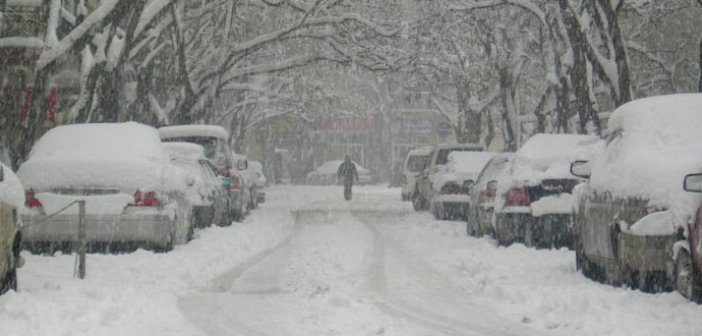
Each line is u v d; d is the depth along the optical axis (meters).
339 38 45.50
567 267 19.50
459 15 43.12
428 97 64.50
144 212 19.95
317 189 75.62
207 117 51.97
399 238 27.41
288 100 65.44
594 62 33.56
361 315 13.91
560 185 22.27
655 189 14.31
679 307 13.55
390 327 12.98
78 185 19.80
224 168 32.28
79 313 13.09
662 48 48.53
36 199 19.67
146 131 22.52
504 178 23.47
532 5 38.12
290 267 19.92
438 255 22.31
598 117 35.12
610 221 15.73
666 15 45.72
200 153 28.28
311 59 46.78
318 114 81.56
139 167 20.23
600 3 32.56
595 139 23.73
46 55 29.25
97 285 15.92
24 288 15.59
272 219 35.56
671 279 14.48
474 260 20.78
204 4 44.97
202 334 12.46
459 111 58.25
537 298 15.12
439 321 13.47
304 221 35.25
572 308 13.88
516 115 47.00
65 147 21.38
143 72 41.31
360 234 28.81
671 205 13.95
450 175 34.81
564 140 23.66
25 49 33.41
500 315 13.96
